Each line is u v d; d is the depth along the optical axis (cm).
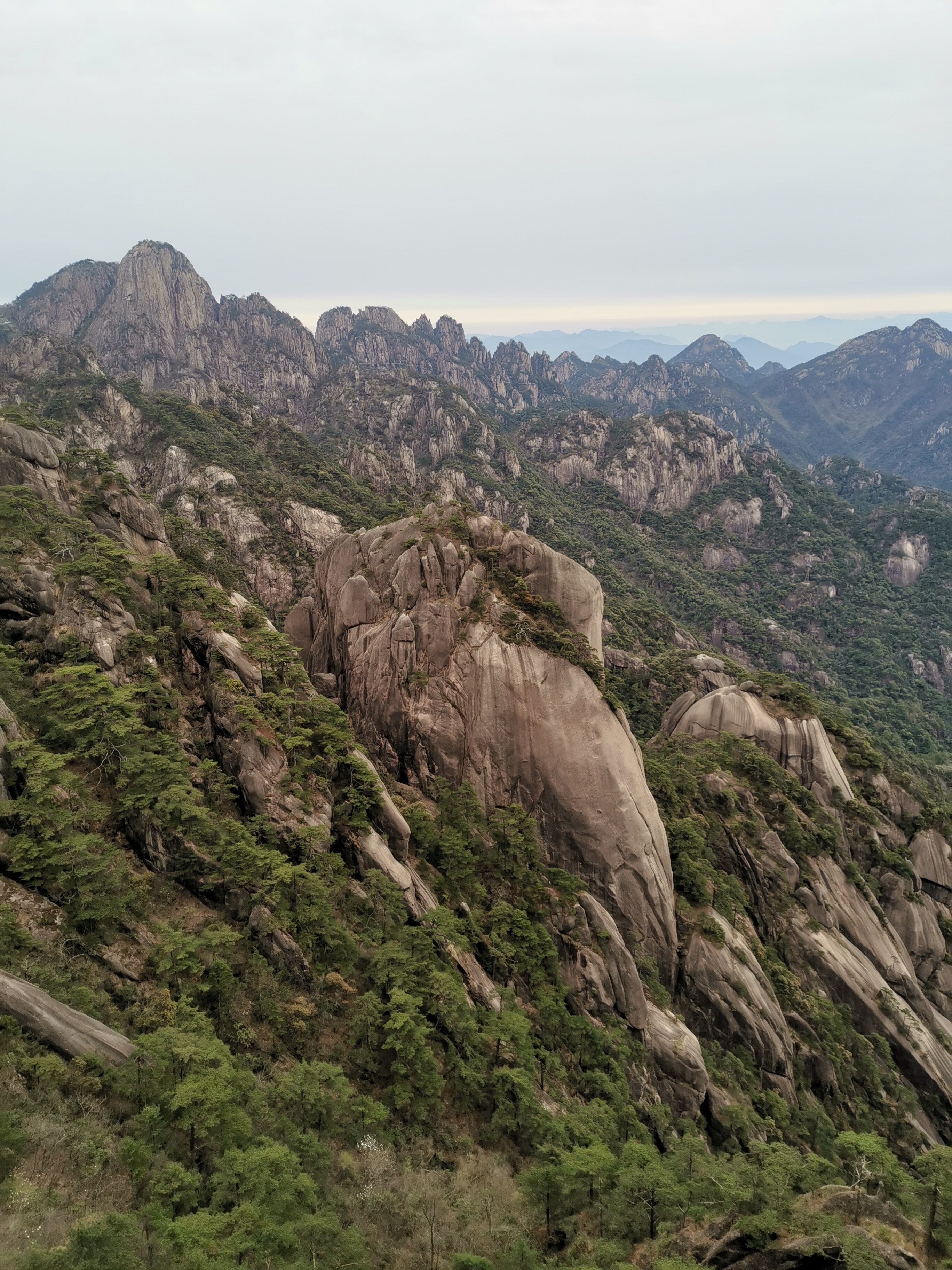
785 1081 5062
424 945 4028
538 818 5400
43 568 4794
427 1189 2938
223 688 4631
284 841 4100
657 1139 4116
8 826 3344
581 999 4612
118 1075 2623
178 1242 2192
